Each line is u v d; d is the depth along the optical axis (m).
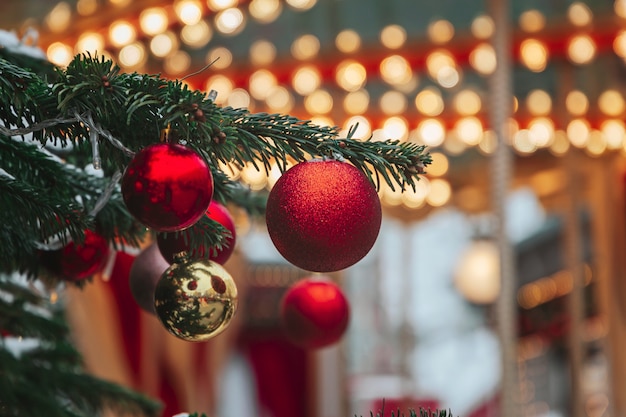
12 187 1.27
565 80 5.90
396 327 9.92
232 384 8.42
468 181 7.93
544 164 7.30
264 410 8.50
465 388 10.55
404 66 5.54
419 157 1.16
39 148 1.43
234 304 1.21
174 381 5.21
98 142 1.20
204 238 1.28
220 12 3.90
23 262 1.49
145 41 3.99
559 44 5.30
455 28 5.50
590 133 6.14
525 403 9.98
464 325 11.23
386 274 10.09
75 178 1.50
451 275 11.47
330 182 1.10
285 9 5.57
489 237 8.02
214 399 5.59
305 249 1.10
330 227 1.09
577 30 5.25
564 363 9.77
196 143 1.14
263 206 1.86
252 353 8.50
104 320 4.68
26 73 1.12
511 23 5.34
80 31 3.74
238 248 2.05
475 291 7.92
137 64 4.02
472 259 7.97
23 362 1.80
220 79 5.54
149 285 1.47
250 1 3.88
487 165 7.80
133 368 4.88
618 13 5.17
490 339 11.09
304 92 5.65
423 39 5.50
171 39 4.09
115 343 4.77
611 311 6.20
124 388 1.91
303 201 1.09
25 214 1.29
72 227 1.29
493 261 7.93
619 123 6.12
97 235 1.47
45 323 1.82
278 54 5.58
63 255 1.46
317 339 1.98
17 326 1.77
